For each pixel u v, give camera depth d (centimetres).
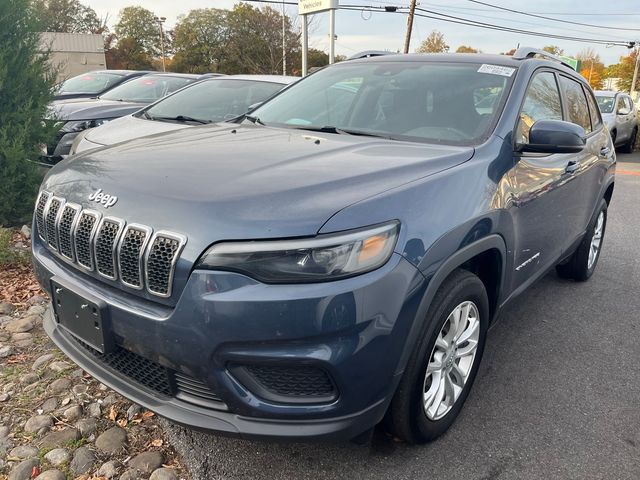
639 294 468
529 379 323
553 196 335
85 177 241
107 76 1024
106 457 240
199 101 631
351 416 202
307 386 197
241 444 253
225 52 5062
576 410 293
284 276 187
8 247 448
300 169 229
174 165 237
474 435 268
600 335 385
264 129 325
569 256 442
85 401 276
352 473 239
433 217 220
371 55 430
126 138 534
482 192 251
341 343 191
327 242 189
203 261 191
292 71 4653
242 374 195
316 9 1281
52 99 523
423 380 231
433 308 228
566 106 393
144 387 221
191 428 203
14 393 281
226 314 187
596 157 432
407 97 330
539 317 412
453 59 359
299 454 248
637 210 830
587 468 248
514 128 296
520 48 371
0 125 495
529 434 271
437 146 280
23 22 494
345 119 335
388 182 223
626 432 276
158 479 226
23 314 365
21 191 508
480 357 280
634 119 1644
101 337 217
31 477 226
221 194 205
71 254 235
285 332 187
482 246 248
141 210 208
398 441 259
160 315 199
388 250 200
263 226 190
